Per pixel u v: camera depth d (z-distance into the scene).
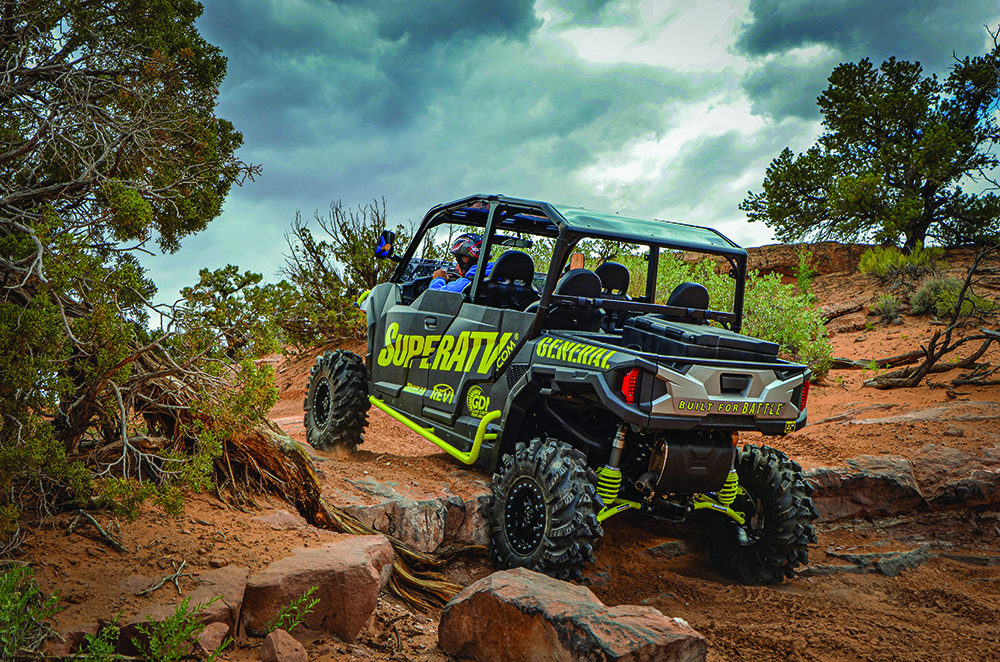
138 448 3.82
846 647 3.95
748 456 5.06
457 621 3.27
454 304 5.48
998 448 6.89
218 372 3.39
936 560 5.88
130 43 4.05
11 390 2.84
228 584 2.91
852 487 6.22
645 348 4.61
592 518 3.99
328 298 13.37
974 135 19.94
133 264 3.52
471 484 5.07
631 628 2.84
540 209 4.86
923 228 20.72
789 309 11.69
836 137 22.72
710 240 5.06
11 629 2.25
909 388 10.27
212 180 4.41
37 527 3.11
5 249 3.13
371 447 7.14
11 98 3.43
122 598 2.70
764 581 5.06
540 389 4.53
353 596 3.17
